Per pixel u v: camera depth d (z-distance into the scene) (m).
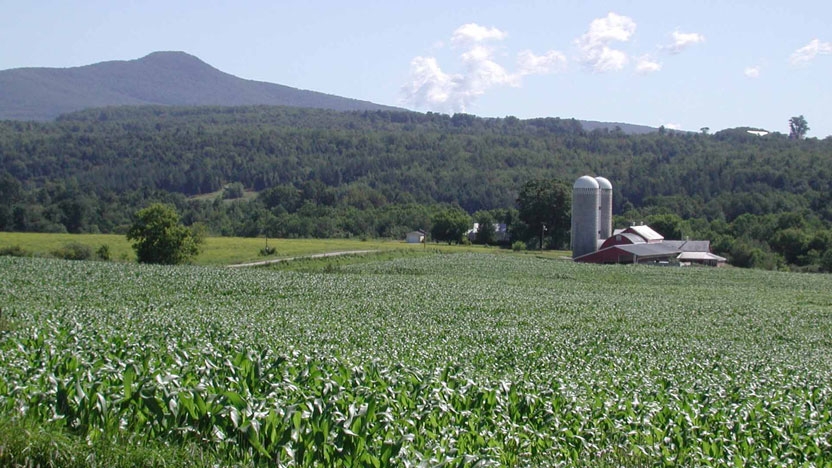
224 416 11.27
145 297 49.84
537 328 42.50
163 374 12.62
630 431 15.32
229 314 40.69
